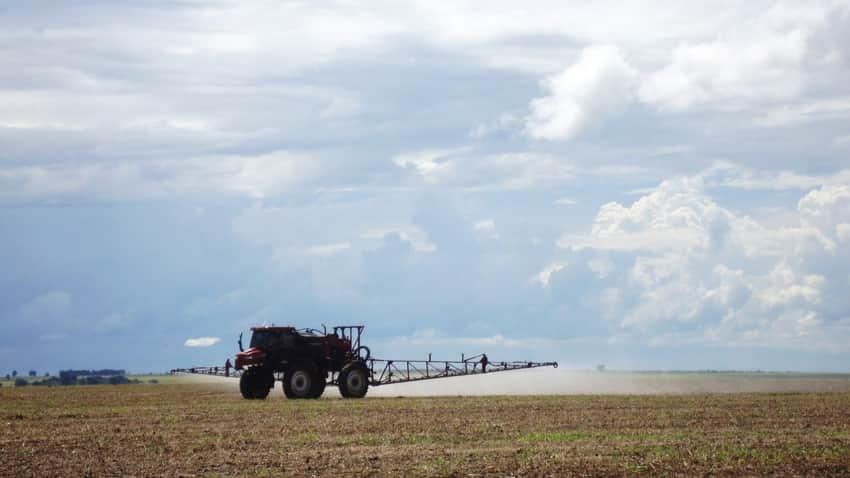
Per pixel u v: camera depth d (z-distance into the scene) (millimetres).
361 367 49031
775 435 27500
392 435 27969
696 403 41469
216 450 24906
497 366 55312
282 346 48844
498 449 24562
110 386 82750
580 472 20891
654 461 22234
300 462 22609
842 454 23234
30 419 35250
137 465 22438
